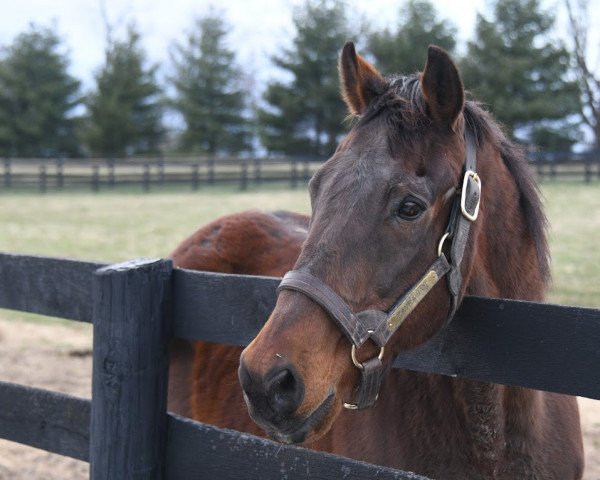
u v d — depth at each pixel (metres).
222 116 42.22
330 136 36.75
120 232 14.57
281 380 1.57
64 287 2.40
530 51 30.91
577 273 9.43
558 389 1.69
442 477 2.17
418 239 1.73
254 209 3.54
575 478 2.35
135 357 2.11
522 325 1.74
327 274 1.66
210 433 2.08
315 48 36.44
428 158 1.77
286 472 1.92
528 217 2.20
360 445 2.30
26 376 5.94
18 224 16.00
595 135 31.66
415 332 1.79
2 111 40.56
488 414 2.06
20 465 4.22
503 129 2.40
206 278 2.12
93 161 29.77
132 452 2.12
